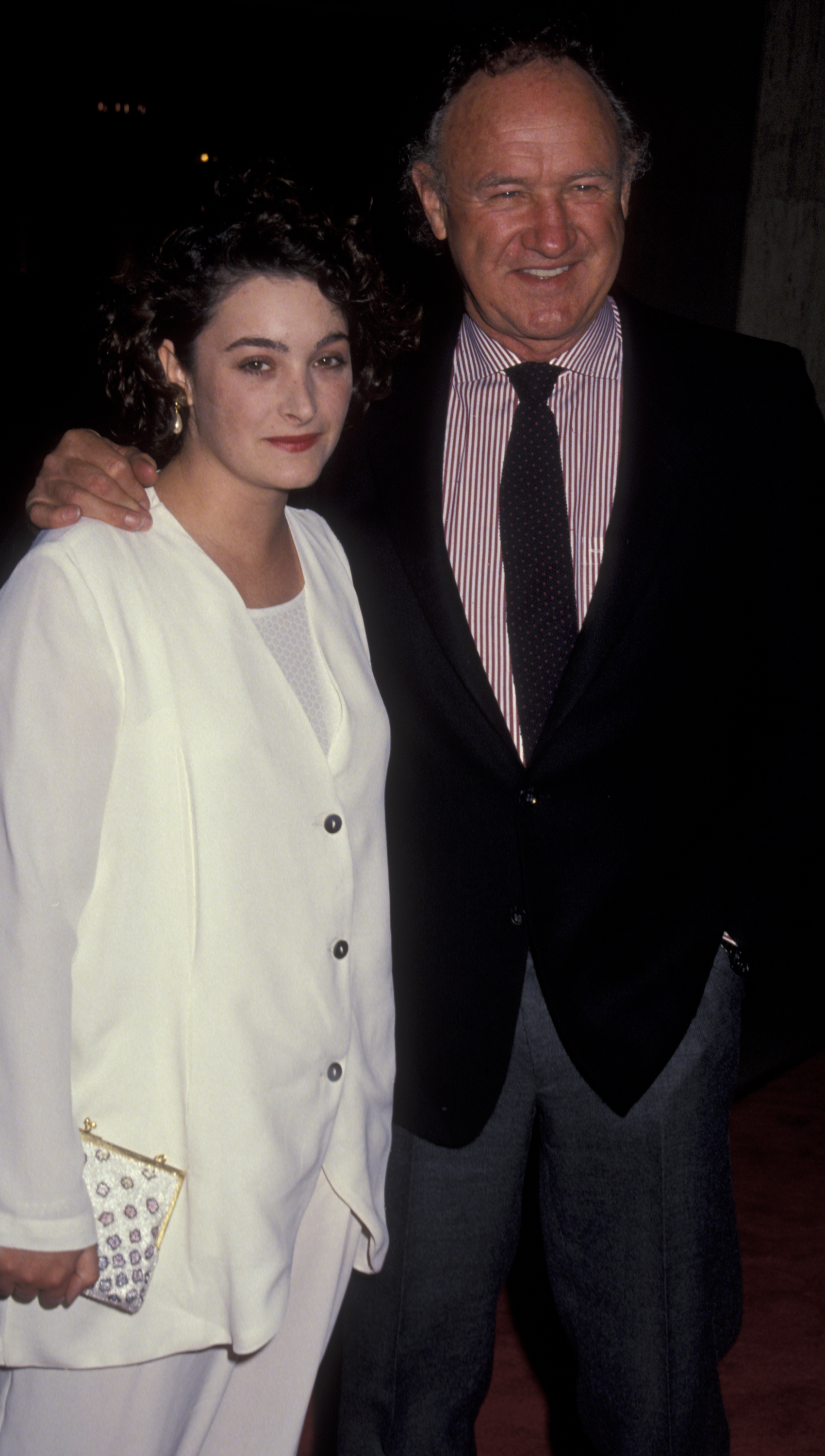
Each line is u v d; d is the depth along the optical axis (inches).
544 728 63.9
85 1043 50.8
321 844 54.2
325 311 51.6
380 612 66.3
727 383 67.0
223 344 51.2
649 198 200.1
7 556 59.0
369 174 469.1
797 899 71.6
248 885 51.3
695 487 65.1
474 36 64.9
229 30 459.8
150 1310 51.3
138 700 49.7
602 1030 65.2
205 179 52.7
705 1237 68.8
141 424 54.8
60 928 48.6
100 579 49.8
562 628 65.0
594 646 63.5
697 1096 67.8
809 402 68.0
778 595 67.9
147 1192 50.3
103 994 50.6
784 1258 102.0
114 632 49.4
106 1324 50.9
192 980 50.5
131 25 510.0
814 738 69.4
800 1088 129.7
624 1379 70.5
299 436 52.2
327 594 59.0
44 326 668.1
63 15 520.4
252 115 502.3
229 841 50.9
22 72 597.3
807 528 67.2
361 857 57.5
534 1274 100.5
